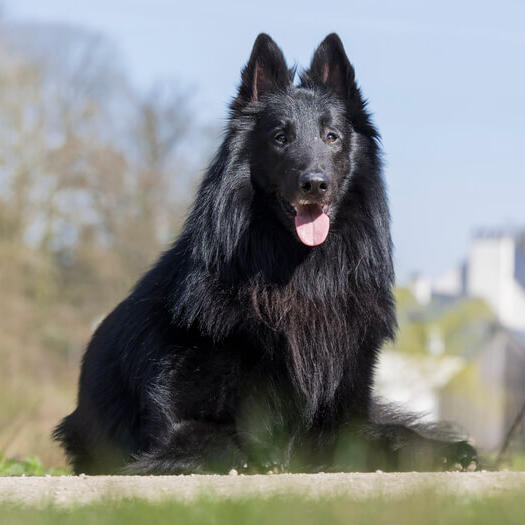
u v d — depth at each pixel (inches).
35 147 2032.5
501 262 3319.4
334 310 402.6
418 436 391.2
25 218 2004.2
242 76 429.1
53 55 2292.1
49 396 1413.6
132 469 369.1
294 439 399.2
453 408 2455.7
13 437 674.8
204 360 390.0
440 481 281.1
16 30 2151.8
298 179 391.9
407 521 230.4
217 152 419.2
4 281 1861.5
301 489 282.2
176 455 366.9
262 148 414.3
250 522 232.7
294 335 394.6
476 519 231.1
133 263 2203.5
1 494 291.3
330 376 398.3
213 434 375.6
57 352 2003.0
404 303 2672.2
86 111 2165.4
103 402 438.3
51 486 307.9
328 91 429.7
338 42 431.5
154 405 389.1
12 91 2000.5
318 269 403.5
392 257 424.5
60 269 2166.6
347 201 413.4
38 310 1961.1
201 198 410.0
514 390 2704.2
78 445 473.7
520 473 314.7
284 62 431.2
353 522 230.1
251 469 363.6
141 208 2276.1
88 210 2181.3
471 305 2797.7
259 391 393.7
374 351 410.9
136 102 2481.5
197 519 237.0
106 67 2384.4
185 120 2498.8
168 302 400.2
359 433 400.5
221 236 398.9
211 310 388.5
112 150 2202.3
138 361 403.5
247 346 391.2
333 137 416.5
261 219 406.6
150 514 241.0
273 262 400.8
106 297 2151.8
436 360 2377.0
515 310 3324.3
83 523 235.5
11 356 1745.8
